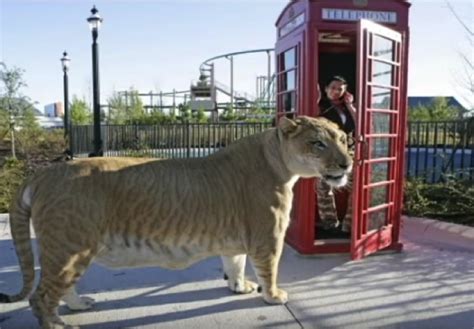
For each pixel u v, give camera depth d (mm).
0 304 4230
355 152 4973
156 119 31906
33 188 3514
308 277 4871
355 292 4488
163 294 4469
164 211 3635
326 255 5496
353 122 5680
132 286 4664
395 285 4645
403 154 5652
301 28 5266
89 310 4125
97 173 3506
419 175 9289
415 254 5602
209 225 3801
